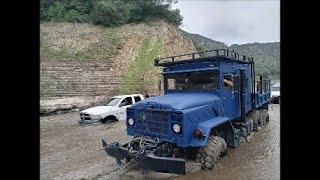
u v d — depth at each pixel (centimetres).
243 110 961
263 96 1313
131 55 3117
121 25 3606
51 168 763
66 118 1858
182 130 645
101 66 2898
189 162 721
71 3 3853
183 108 662
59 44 3098
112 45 3180
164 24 3653
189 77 852
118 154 684
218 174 665
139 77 2906
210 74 819
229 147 877
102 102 2439
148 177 668
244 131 969
